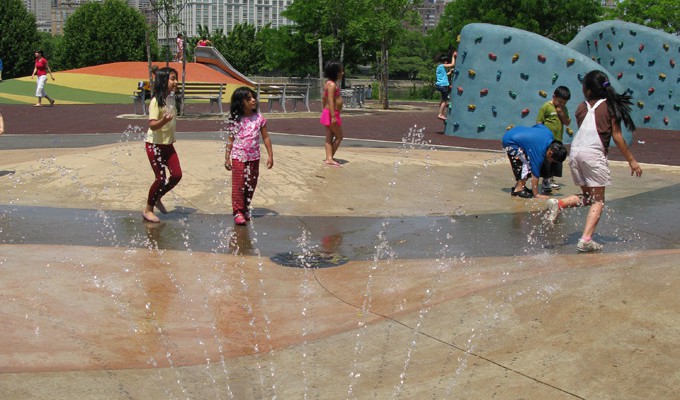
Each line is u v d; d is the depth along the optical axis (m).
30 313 5.19
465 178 11.62
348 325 5.16
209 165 11.07
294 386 4.22
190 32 125.38
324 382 4.27
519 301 5.23
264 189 10.07
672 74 22.52
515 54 18.28
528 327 4.78
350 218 8.82
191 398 4.05
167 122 8.10
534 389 4.02
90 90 34.47
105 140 16.56
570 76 17.75
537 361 4.33
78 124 21.22
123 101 32.56
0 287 5.72
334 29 37.84
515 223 8.58
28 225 8.04
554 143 10.05
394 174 11.45
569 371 4.17
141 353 4.65
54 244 7.23
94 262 6.60
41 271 6.22
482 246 7.43
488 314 5.10
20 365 4.30
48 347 4.61
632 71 22.36
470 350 4.57
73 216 8.55
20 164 11.55
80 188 9.95
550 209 7.59
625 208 9.42
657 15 52.72
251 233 7.98
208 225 8.30
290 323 5.24
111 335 4.91
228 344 4.84
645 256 6.25
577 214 9.07
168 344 4.81
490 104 18.55
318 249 7.34
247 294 5.88
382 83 39.69
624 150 6.85
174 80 8.25
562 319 4.81
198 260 6.83
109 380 4.21
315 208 9.30
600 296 5.05
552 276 5.70
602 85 6.85
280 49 63.81
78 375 4.24
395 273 6.44
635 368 4.12
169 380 4.28
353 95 33.22
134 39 67.38
